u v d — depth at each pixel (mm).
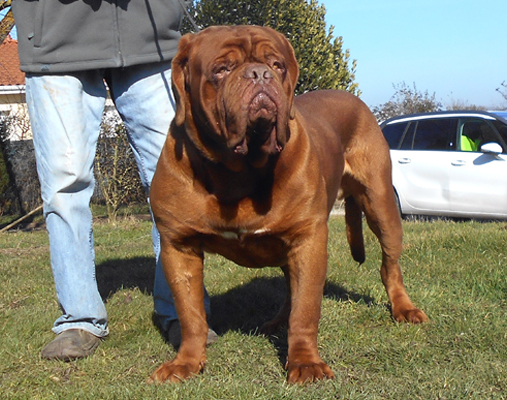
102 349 3279
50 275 5453
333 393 2473
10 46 19438
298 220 2746
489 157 8828
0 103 17391
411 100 17734
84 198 3355
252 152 2602
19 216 12836
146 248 6902
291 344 2777
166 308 3441
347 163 3809
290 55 2826
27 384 2885
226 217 2752
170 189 2809
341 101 3785
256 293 4355
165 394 2498
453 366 2906
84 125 3275
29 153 13008
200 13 11609
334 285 4469
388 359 2986
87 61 3152
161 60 3342
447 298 4000
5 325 3654
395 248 3758
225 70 2611
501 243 5445
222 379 2705
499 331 3285
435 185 9227
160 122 3408
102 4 3148
